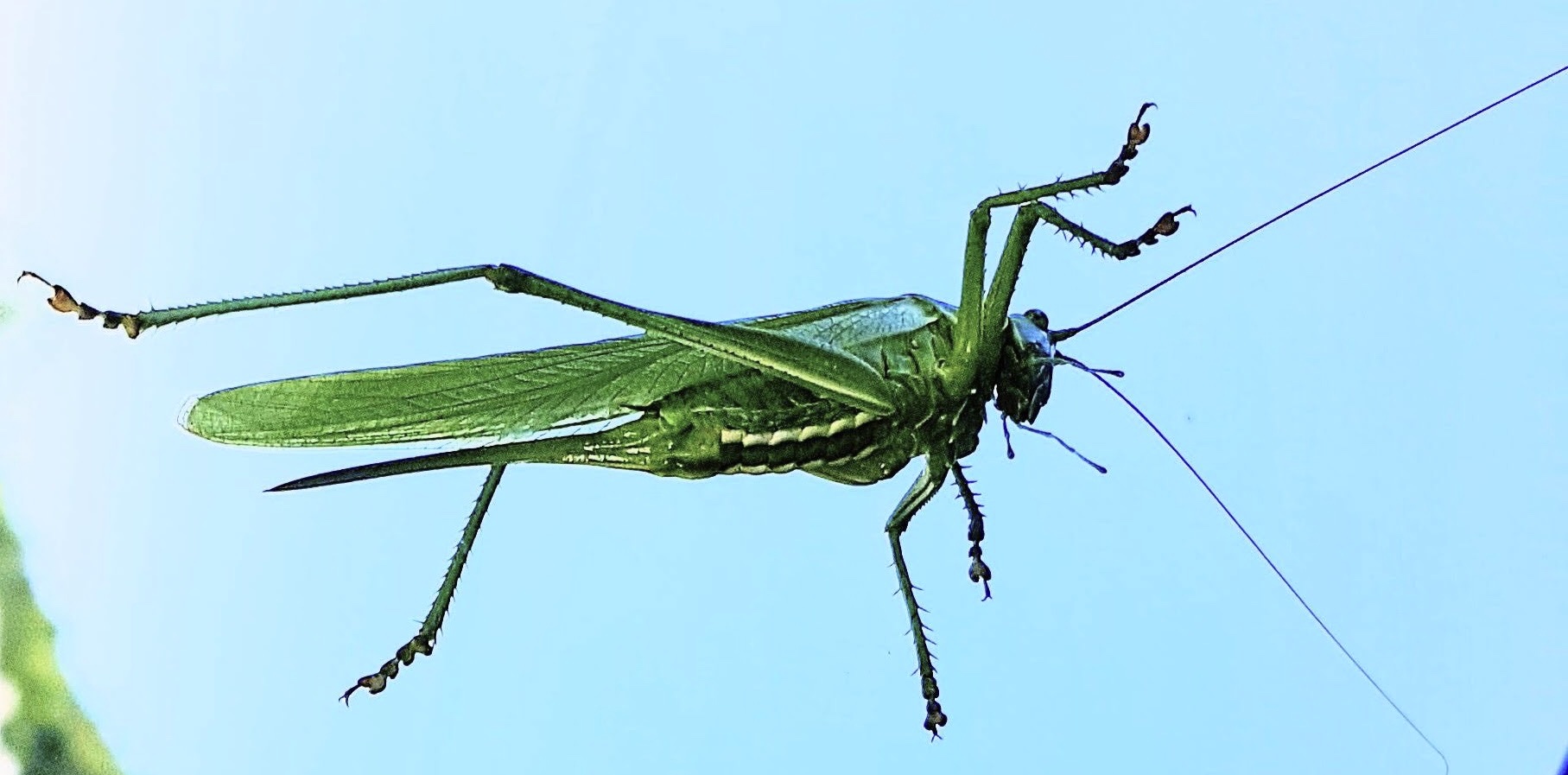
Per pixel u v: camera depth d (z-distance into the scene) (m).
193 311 0.29
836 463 0.31
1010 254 0.31
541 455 0.31
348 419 0.31
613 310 0.30
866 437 0.31
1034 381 0.32
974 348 0.31
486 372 0.31
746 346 0.31
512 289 0.30
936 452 0.31
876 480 0.32
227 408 0.31
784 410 0.31
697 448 0.31
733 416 0.31
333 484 0.31
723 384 0.31
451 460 0.31
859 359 0.31
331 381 0.31
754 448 0.31
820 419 0.31
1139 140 0.30
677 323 0.30
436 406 0.31
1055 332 0.32
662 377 0.31
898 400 0.31
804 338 0.31
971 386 0.31
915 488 0.32
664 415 0.31
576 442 0.31
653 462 0.31
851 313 0.31
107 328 0.29
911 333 0.31
